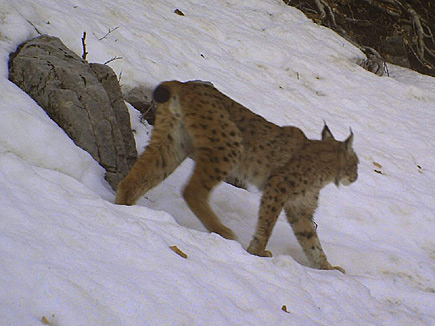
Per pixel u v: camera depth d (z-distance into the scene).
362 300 4.62
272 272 4.42
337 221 5.65
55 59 5.14
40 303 3.68
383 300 4.80
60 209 4.18
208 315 3.90
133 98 5.75
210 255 4.35
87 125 4.91
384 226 5.75
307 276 4.55
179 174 5.33
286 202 4.94
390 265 5.24
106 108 5.02
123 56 6.02
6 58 5.17
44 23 5.80
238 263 4.38
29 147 4.60
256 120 4.95
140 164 4.71
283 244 5.20
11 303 3.65
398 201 6.00
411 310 4.77
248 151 4.91
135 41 6.60
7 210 4.02
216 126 4.77
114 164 4.91
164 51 6.75
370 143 6.92
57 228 4.04
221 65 7.19
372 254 5.28
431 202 6.21
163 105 4.77
